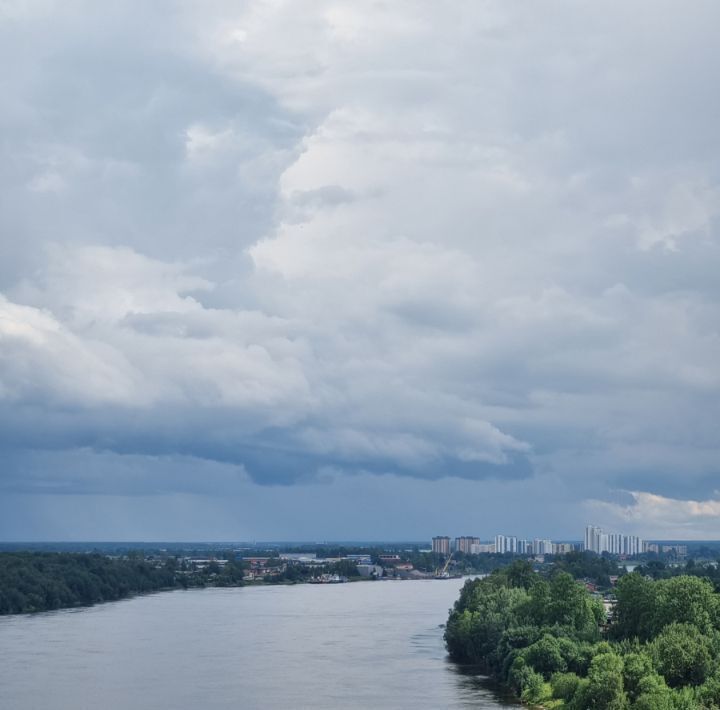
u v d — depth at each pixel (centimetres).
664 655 19712
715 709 17412
